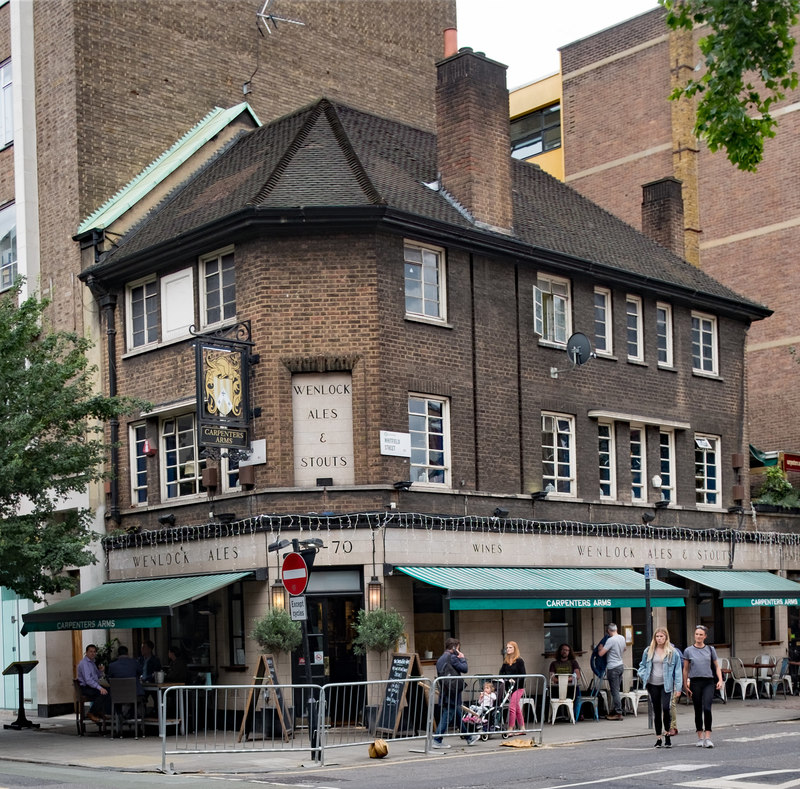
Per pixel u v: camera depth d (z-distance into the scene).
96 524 26.91
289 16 32.94
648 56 41.19
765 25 15.83
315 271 23.31
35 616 25.12
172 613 22.52
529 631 25.52
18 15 29.33
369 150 26.31
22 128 29.05
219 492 24.31
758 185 38.41
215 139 29.39
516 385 25.94
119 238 27.33
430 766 16.58
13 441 21.77
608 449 28.25
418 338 24.00
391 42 35.56
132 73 29.22
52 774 16.56
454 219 25.08
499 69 26.95
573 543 26.50
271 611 21.97
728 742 18.48
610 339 28.52
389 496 23.08
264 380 23.11
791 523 33.16
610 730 21.55
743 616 31.11
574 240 28.72
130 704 22.47
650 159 40.81
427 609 23.62
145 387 25.95
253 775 16.11
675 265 31.81
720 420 31.20
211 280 24.69
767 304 37.91
